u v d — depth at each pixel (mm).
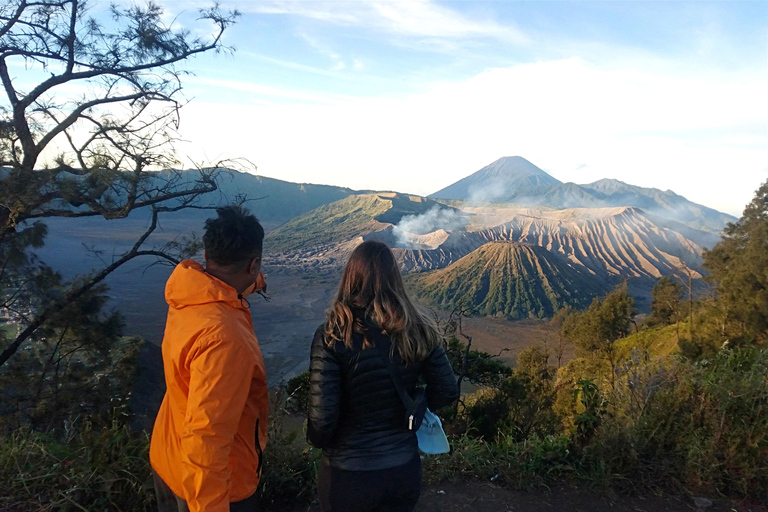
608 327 34688
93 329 11305
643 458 3828
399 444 2105
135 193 9938
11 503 2953
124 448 3250
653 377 4258
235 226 2025
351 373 2051
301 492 3424
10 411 9609
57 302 10609
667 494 3643
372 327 2061
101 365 11117
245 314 2082
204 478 1724
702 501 3547
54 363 10805
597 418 4109
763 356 4395
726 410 3861
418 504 3490
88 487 3020
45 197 9148
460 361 11969
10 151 9477
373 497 2062
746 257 19062
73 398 9836
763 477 3605
